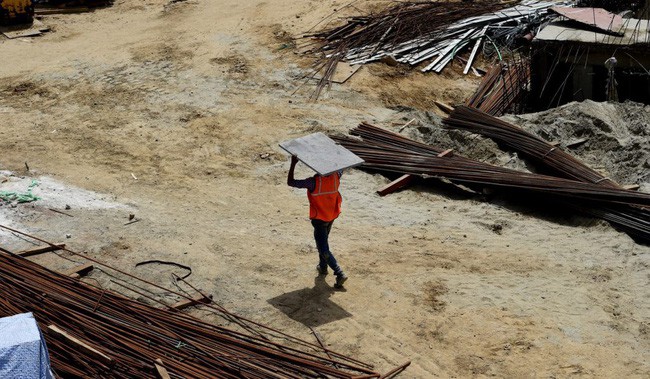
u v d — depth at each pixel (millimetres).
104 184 14328
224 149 16047
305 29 23000
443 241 12281
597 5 21953
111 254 11516
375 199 13820
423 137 16516
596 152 15773
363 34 22172
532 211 13656
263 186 14352
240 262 11430
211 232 12414
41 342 7570
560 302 10523
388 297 10570
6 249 11406
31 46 22750
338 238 12305
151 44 22297
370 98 19047
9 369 7312
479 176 14000
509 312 10273
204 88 19250
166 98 18703
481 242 12281
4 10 23938
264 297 10500
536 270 11375
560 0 23797
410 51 21438
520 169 14828
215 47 21859
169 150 16016
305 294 10594
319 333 9734
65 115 17953
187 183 14484
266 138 16547
